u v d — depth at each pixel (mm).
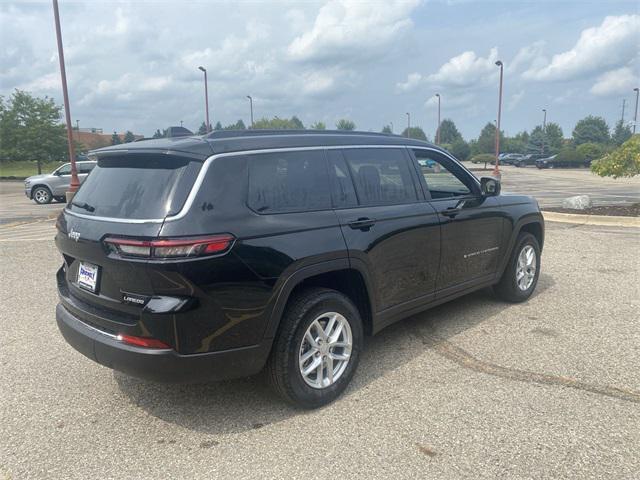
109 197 3412
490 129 97812
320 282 3822
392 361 4324
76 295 3613
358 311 4008
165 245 2939
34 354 4637
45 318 5609
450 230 4668
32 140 36000
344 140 4094
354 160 4074
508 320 5246
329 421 3420
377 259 3955
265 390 3893
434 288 4625
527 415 3420
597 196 19188
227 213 3160
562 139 96812
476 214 4961
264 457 3037
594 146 55344
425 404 3598
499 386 3840
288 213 3482
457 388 3822
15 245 9977
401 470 2879
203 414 3555
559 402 3582
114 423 3465
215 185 3184
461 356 4398
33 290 6707
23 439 3287
